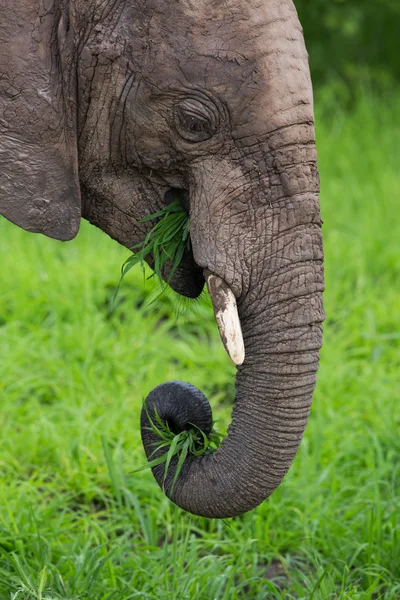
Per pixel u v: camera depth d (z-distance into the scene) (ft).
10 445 32.53
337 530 28.78
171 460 21.33
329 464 32.07
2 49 20.11
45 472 32.04
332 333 41.09
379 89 75.66
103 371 37.63
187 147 20.10
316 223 19.88
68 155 20.66
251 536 28.35
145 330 40.70
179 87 19.72
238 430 20.34
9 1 19.98
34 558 26.53
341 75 75.87
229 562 27.20
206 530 29.89
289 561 27.58
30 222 20.83
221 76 19.51
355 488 30.99
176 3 19.49
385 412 34.88
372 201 54.80
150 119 20.15
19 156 20.56
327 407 35.24
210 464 20.61
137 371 37.78
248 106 19.52
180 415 21.38
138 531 29.43
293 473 31.60
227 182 19.89
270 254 19.81
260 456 20.20
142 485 30.45
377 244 49.49
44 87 20.30
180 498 20.92
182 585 25.38
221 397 37.11
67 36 20.12
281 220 19.74
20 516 27.96
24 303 42.16
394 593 26.32
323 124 67.51
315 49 75.97
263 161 19.67
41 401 36.55
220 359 38.83
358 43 77.51
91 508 30.73
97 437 32.73
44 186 20.71
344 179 59.06
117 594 24.73
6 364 36.70
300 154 19.62
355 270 47.52
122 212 21.29
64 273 45.27
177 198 20.95
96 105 20.38
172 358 40.11
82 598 24.18
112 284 45.06
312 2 75.25
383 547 27.99
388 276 46.78
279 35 19.52
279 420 20.10
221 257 19.90
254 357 20.16
